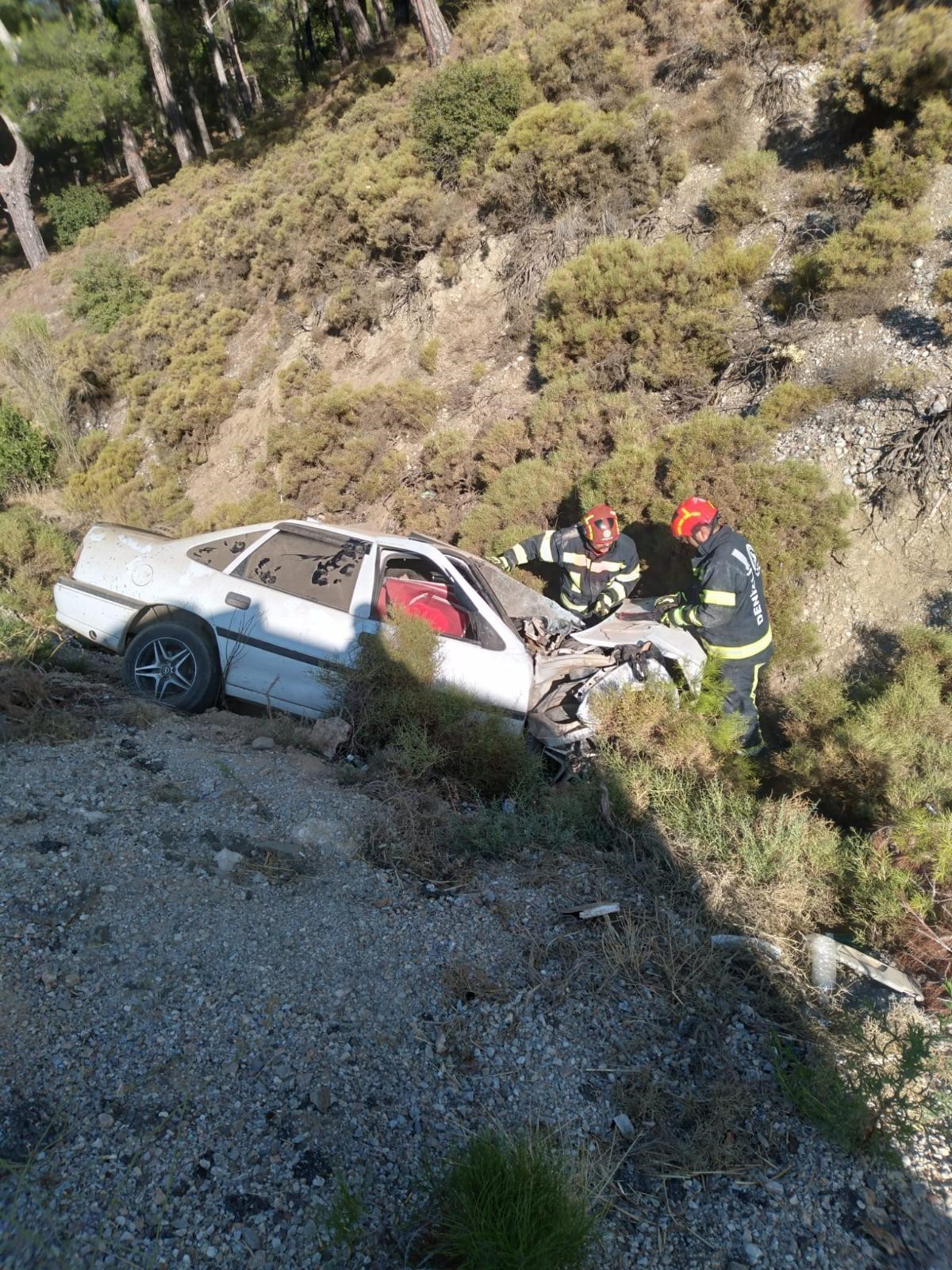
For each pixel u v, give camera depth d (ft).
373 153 50.26
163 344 54.60
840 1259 8.29
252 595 18.45
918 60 31.30
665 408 30.35
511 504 28.53
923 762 17.03
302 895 11.84
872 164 31.24
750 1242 8.31
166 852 12.05
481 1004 10.44
